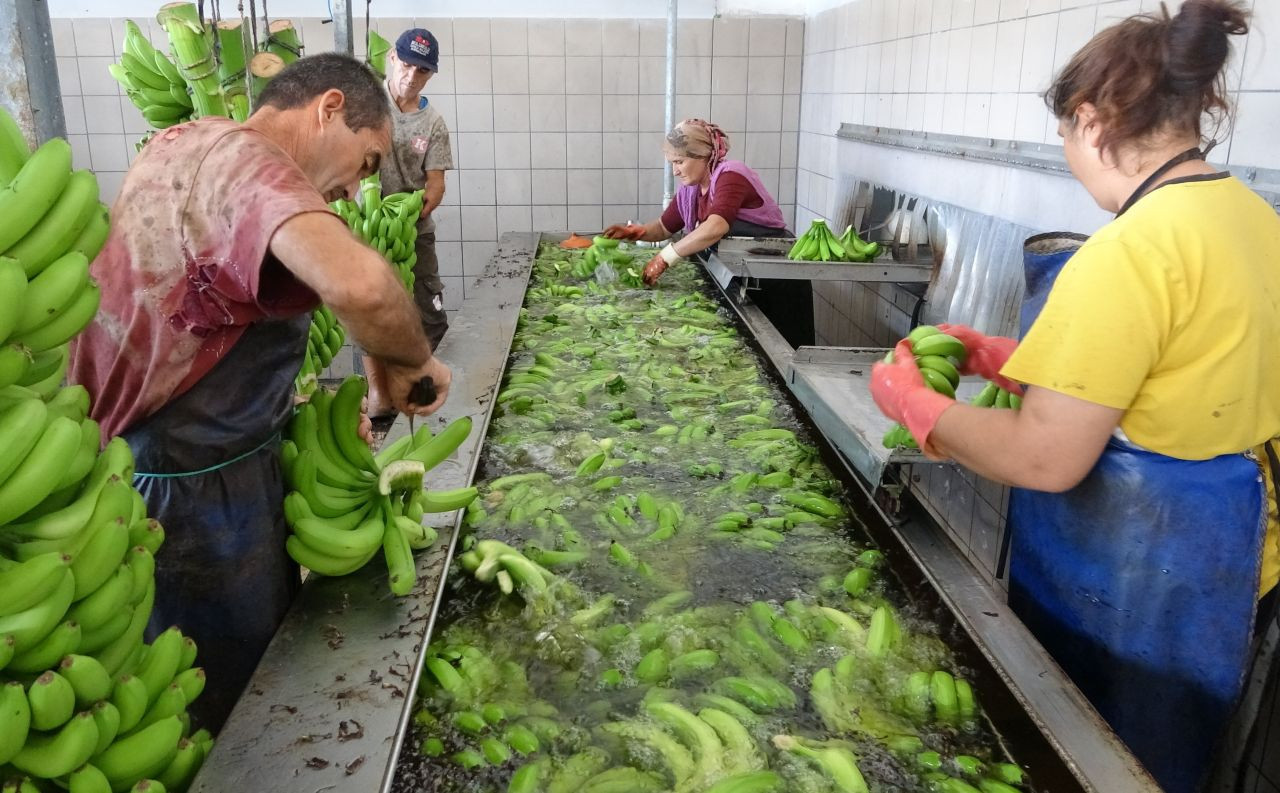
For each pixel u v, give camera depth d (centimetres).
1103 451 161
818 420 240
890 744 130
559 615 162
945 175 399
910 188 439
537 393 281
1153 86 144
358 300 142
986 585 178
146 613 122
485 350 315
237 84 278
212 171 159
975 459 156
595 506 207
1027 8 326
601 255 464
